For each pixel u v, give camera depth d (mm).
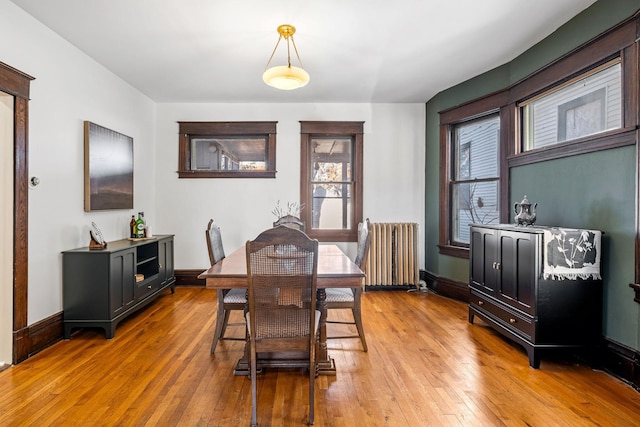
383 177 4590
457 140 4090
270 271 1669
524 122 3180
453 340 2727
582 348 2234
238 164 4641
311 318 1690
